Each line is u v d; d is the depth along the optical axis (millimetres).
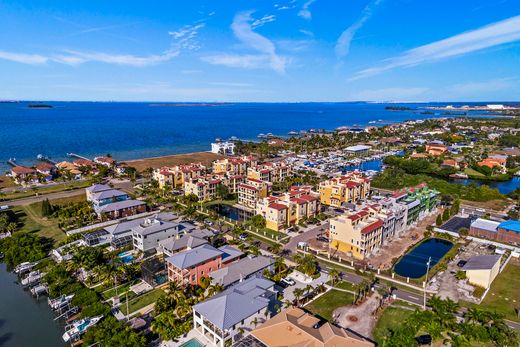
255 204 156125
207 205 163000
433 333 66688
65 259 101812
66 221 134125
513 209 156625
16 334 73562
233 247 110500
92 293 84062
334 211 153750
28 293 90438
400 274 98875
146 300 84562
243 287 78312
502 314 77875
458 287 90750
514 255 108938
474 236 124812
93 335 67312
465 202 168375
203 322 70875
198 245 100250
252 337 64812
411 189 148625
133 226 118625
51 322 78062
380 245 116250
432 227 132000
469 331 65500
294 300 83438
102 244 114812
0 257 109000
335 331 65938
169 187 180250
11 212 146250
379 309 80500
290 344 61188
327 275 96938
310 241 120688
